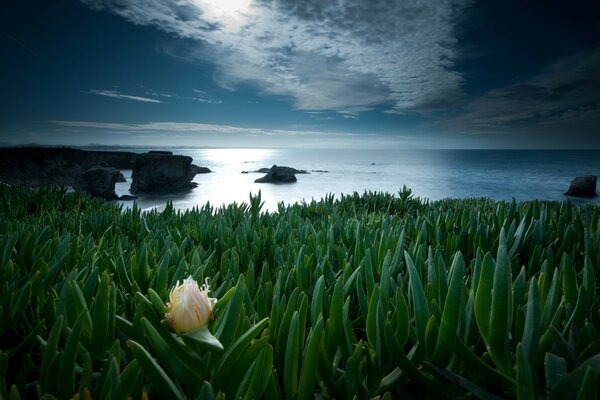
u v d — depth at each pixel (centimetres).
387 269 32
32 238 50
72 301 27
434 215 84
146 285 41
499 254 24
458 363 25
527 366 17
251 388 20
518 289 28
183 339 21
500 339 23
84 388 19
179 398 21
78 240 54
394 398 26
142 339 26
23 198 143
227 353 21
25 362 23
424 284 40
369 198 154
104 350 26
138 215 94
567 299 30
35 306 36
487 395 21
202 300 20
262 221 87
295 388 23
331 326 26
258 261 56
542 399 21
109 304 27
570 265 30
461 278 24
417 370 23
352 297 38
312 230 67
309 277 43
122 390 20
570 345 22
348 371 22
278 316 28
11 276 39
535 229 55
